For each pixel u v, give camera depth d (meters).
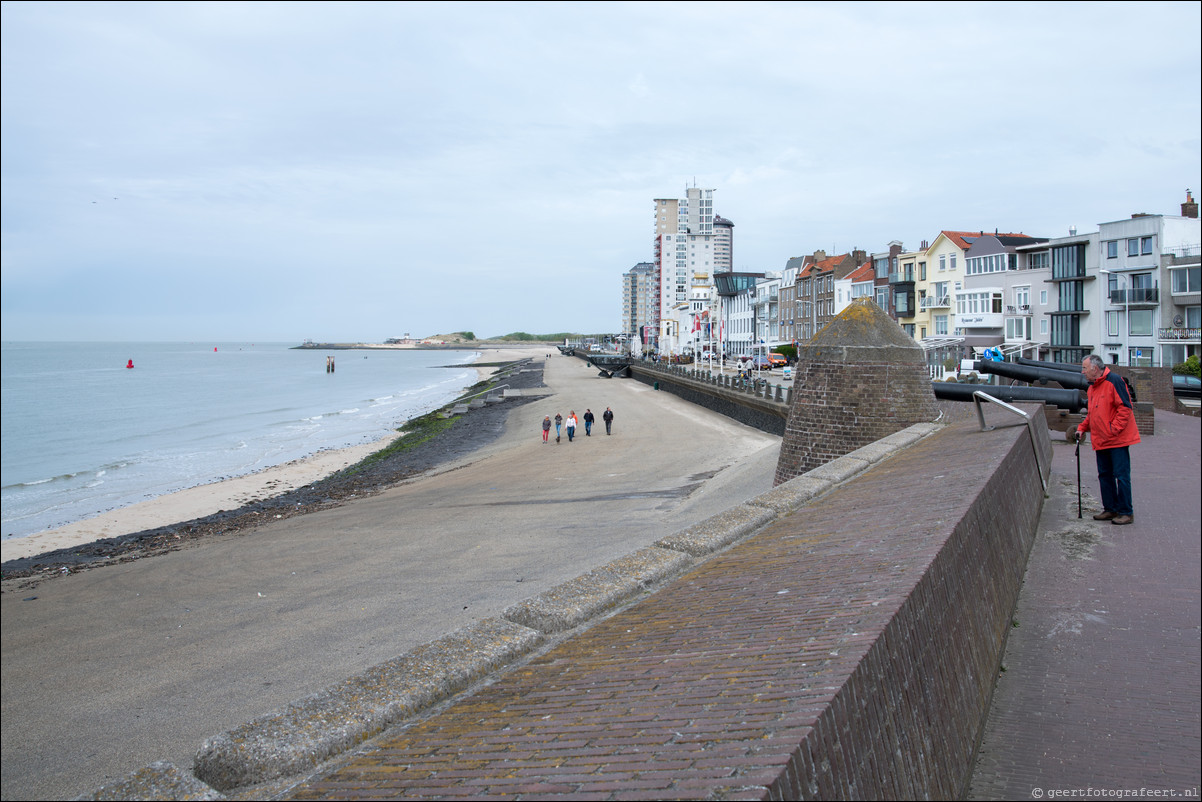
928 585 4.42
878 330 16.39
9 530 31.94
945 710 4.10
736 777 2.43
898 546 5.31
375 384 125.56
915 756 3.51
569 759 2.98
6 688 13.59
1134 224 50.78
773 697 3.08
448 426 59.50
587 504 25.95
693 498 24.98
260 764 3.51
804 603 4.50
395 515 27.33
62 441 58.94
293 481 40.19
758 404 42.66
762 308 110.56
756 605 4.79
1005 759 4.42
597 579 6.20
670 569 6.57
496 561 19.23
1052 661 5.69
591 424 46.59
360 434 59.69
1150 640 5.91
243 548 24.28
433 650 4.78
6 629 17.50
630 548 19.06
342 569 20.05
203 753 3.64
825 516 7.89
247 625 16.08
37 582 22.55
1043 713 4.93
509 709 3.85
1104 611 6.58
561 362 159.75
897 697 3.53
